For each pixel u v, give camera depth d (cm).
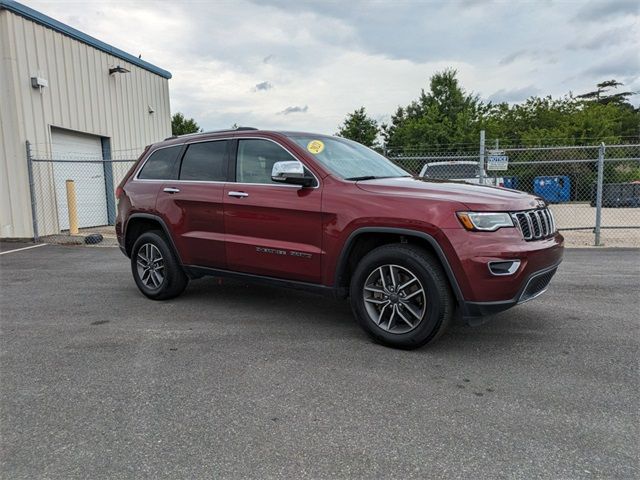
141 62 1543
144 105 1587
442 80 3922
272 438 257
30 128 1113
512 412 281
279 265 432
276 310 502
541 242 371
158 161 548
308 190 414
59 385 324
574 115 3506
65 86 1223
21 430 268
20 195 1102
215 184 478
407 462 234
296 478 223
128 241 574
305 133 471
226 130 496
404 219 362
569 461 233
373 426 267
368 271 387
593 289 572
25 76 1100
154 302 541
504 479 220
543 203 405
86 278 688
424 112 3938
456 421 272
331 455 241
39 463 237
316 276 412
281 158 441
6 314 499
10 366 358
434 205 356
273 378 331
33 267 782
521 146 3203
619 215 1666
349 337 414
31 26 1118
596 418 273
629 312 477
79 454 245
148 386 321
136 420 277
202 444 252
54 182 1195
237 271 468
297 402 296
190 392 312
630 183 1903
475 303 346
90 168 1350
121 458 241
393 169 484
